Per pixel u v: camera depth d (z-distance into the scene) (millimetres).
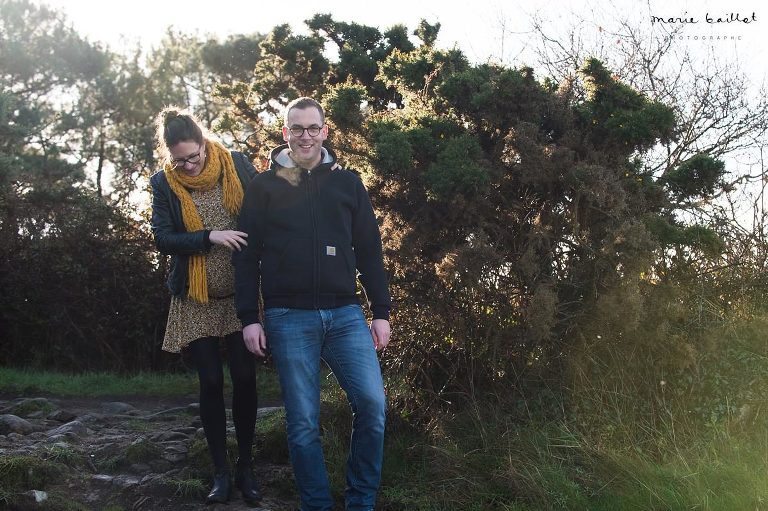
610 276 4348
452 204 4336
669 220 4742
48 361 11414
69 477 4184
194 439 4656
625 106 4691
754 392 4359
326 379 4957
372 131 4656
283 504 3967
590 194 4285
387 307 3686
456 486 3965
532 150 4379
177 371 11273
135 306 11141
